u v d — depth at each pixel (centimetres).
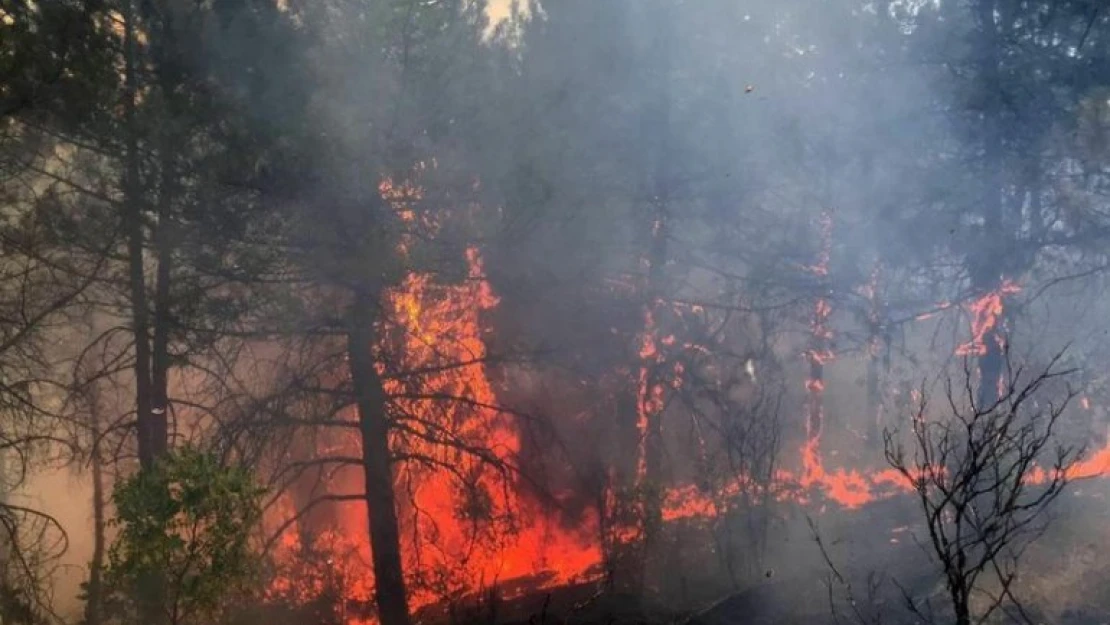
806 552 1571
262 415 1538
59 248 1570
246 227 1473
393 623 1555
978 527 804
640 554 1644
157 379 1599
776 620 1273
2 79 1453
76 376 1653
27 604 1562
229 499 1047
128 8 1555
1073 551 1277
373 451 1574
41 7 1512
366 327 1553
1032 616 1108
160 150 1479
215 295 1552
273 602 1568
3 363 1603
